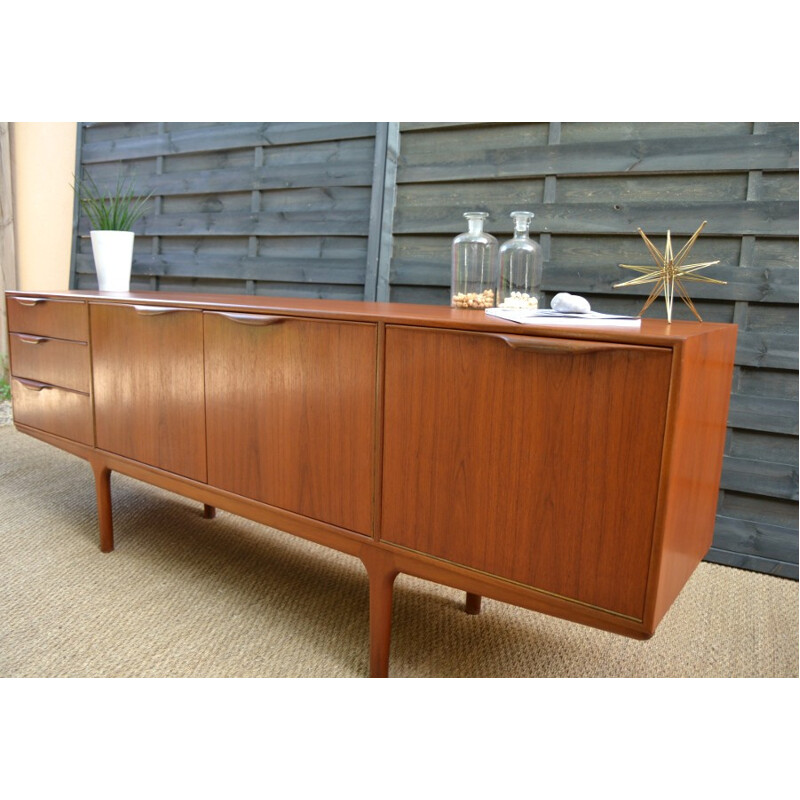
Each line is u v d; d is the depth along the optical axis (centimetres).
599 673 154
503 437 120
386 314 135
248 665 153
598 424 110
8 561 201
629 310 215
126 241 272
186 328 170
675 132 204
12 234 385
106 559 204
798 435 197
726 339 137
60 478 272
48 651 156
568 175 218
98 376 197
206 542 219
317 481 148
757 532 204
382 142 248
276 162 285
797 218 190
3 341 388
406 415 132
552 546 118
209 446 170
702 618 177
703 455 129
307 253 279
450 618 177
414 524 134
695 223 201
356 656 157
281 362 150
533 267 181
